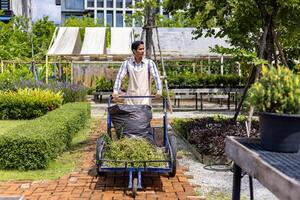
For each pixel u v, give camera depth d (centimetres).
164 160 460
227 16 716
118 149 475
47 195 441
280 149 272
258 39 725
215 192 456
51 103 1088
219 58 1733
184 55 1642
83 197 436
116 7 5172
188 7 702
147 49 1162
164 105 534
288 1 626
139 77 554
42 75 1741
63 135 625
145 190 460
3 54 2066
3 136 528
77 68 2002
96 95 1534
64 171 534
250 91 289
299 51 821
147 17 1150
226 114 1204
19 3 3862
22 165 530
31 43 2367
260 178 236
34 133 548
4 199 360
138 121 503
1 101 1082
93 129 899
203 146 610
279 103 275
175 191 457
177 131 820
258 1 651
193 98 1568
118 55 1453
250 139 304
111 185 478
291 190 197
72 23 2975
